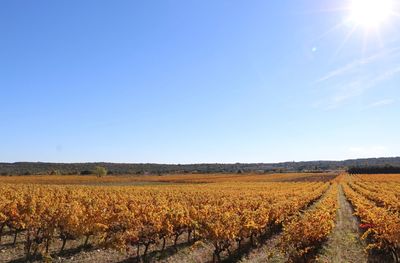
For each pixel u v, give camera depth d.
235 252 17.89
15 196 29.58
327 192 54.47
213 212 22.19
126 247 16.55
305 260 14.57
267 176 117.12
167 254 17.84
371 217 18.17
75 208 20.66
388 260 15.50
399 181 77.56
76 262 16.31
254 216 20.25
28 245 17.11
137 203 29.03
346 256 16.06
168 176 117.00
